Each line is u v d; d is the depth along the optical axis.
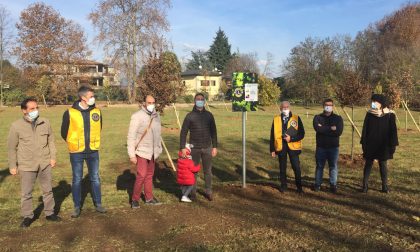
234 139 17.72
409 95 33.44
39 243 5.30
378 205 6.90
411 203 7.01
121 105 47.69
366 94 12.49
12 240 5.40
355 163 11.21
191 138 7.25
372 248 5.04
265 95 48.00
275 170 11.07
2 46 48.69
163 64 12.78
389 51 47.84
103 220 6.20
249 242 5.24
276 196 7.59
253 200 7.30
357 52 61.72
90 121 6.32
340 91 12.82
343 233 5.54
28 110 5.89
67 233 5.66
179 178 7.20
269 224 5.91
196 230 5.70
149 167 6.98
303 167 11.12
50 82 48.88
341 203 7.05
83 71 52.88
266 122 26.52
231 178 10.23
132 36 49.34
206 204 7.04
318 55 57.31
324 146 7.79
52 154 6.25
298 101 57.97
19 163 5.95
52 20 50.09
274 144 7.86
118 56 49.50
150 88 12.74
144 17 48.53
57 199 7.63
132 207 6.85
